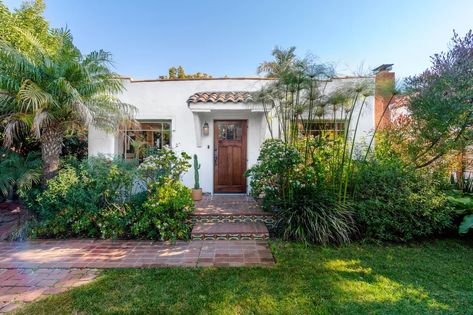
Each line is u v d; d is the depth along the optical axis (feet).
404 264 13.51
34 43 20.06
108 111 21.97
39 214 19.03
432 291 10.88
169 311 9.55
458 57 18.71
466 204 17.26
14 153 21.52
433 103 18.58
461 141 18.89
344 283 11.54
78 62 19.65
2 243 16.57
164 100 26.43
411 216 16.26
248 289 11.02
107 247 15.92
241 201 23.31
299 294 10.63
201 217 19.10
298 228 16.61
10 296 10.55
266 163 18.58
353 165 18.94
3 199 24.39
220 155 27.04
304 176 18.44
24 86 17.39
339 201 17.75
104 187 18.69
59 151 21.03
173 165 21.01
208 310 9.61
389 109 25.94
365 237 16.79
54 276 12.25
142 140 27.02
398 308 9.63
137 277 12.07
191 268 13.05
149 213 17.62
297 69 17.94
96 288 11.09
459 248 15.71
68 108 19.19
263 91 20.34
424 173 19.22
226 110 24.40
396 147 22.49
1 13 25.99
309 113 19.21
